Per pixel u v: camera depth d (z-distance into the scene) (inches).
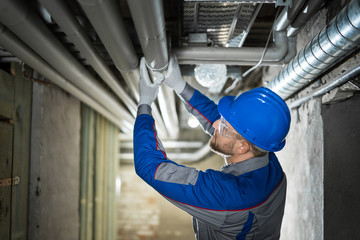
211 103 53.5
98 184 149.0
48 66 62.8
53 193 88.4
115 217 195.8
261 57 63.2
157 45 46.1
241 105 41.5
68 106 101.3
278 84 70.7
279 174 42.9
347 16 41.5
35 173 79.2
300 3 49.7
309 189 70.3
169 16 68.7
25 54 53.2
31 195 78.7
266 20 72.7
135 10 37.8
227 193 37.4
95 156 142.5
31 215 78.4
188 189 37.5
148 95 48.9
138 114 45.8
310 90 70.4
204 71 72.7
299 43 71.5
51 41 48.4
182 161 257.3
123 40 47.4
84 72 67.0
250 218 38.2
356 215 62.9
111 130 183.5
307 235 70.9
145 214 253.9
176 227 250.8
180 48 62.8
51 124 86.7
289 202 84.7
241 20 61.9
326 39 47.6
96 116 144.3
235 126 41.2
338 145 64.0
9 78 68.6
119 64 57.4
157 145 41.4
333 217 62.9
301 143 76.2
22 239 75.0
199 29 67.3
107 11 37.5
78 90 83.1
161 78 49.0
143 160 39.5
